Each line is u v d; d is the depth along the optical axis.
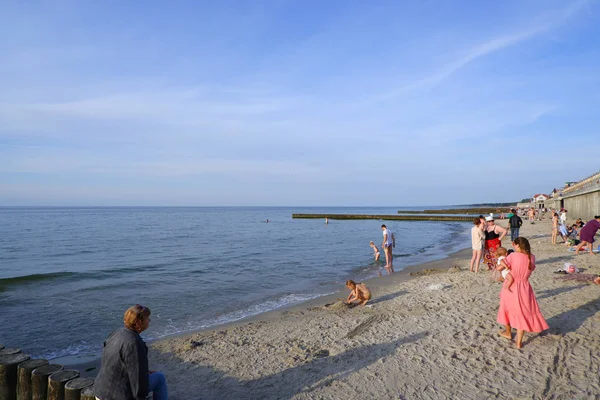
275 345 7.39
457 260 19.20
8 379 5.23
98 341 8.80
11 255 24.80
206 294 13.27
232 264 20.08
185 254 24.61
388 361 6.20
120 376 3.82
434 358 6.18
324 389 5.41
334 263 20.14
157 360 6.98
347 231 46.97
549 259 14.58
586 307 8.01
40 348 8.36
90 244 31.45
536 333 6.79
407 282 12.92
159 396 4.55
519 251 6.23
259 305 11.62
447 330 7.42
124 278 16.41
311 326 8.50
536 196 85.88
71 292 13.73
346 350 6.83
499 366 5.69
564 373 5.32
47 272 17.97
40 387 4.93
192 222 73.88
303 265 19.55
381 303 10.14
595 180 29.48
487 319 7.86
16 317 10.62
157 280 15.91
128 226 59.25
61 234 42.34
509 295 6.32
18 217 99.12
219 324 9.71
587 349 5.99
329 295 12.58
